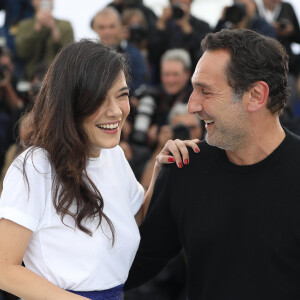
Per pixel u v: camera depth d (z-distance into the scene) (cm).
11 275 230
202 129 471
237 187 254
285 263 246
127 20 659
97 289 247
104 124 240
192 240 261
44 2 640
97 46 240
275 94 248
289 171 248
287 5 634
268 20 631
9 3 687
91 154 251
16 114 536
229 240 253
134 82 587
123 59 242
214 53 247
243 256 250
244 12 554
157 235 279
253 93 246
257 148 252
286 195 246
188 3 623
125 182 267
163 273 412
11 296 432
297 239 244
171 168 271
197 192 262
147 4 768
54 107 239
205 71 246
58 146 239
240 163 256
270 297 246
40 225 239
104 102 237
